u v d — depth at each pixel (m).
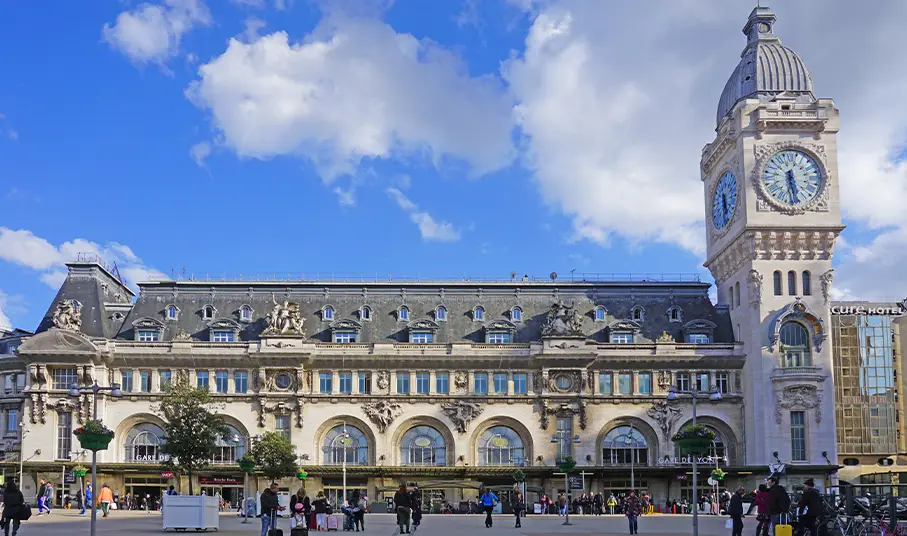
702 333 119.25
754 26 124.75
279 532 51.97
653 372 115.69
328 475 111.31
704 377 115.94
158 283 120.81
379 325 118.88
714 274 128.38
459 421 113.69
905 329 148.75
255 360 113.31
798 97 118.56
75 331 112.12
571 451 113.62
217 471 110.94
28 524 70.62
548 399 114.06
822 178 115.62
